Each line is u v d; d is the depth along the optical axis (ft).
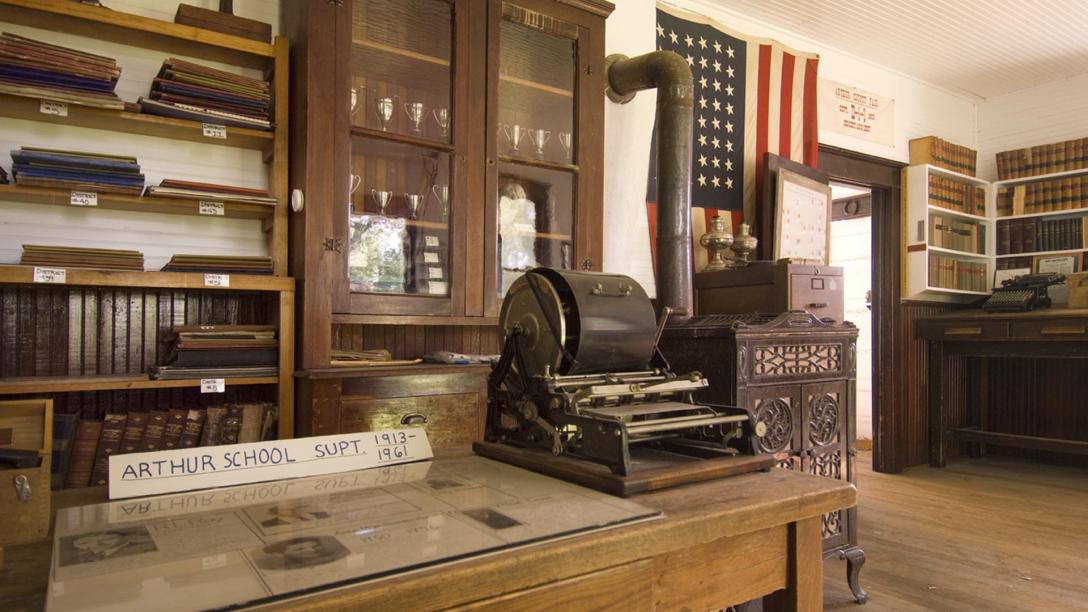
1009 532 12.06
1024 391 18.43
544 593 2.85
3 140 7.36
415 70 8.69
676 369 9.21
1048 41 15.48
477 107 9.05
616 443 3.85
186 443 7.41
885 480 16.28
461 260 8.87
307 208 7.75
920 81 17.93
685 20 12.93
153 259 8.19
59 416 6.86
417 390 8.25
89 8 7.06
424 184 8.71
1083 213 17.13
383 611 2.42
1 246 7.39
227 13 8.10
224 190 7.73
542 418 4.48
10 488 3.23
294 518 3.22
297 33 8.20
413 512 3.34
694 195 12.88
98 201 7.39
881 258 17.52
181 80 7.54
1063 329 15.37
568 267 9.93
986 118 19.36
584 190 10.05
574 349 4.50
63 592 2.33
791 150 14.39
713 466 4.14
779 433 8.95
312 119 7.80
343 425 7.73
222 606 2.24
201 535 2.96
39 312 7.51
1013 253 18.11
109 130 7.86
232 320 8.48
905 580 9.83
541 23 9.65
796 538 3.90
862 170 16.62
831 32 14.97
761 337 8.75
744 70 13.73
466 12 8.98
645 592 3.18
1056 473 17.06
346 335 9.16
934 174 17.40
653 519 3.30
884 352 17.38
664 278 10.19
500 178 9.39
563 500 3.59
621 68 11.18
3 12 6.95
